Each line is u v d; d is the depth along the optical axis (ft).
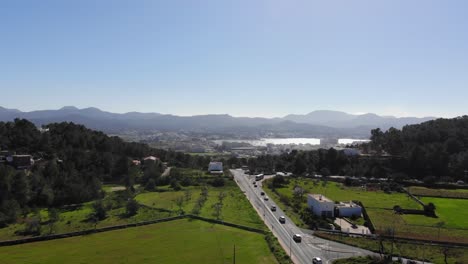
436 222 442.50
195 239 373.40
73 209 535.19
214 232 395.96
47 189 567.18
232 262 311.88
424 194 615.98
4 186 531.91
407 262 310.04
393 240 364.99
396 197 591.78
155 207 513.04
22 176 556.10
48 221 462.60
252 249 343.05
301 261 313.53
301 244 357.00
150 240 373.20
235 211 481.05
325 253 333.42
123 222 443.32
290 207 512.22
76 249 350.64
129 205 492.54
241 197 572.92
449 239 371.76
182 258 322.34
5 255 335.67
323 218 450.30
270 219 447.01
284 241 365.20
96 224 436.35
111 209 522.47
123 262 315.58
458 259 319.68
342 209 470.39
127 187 652.07
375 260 310.24
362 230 411.54
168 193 622.13
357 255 328.49
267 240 366.43
